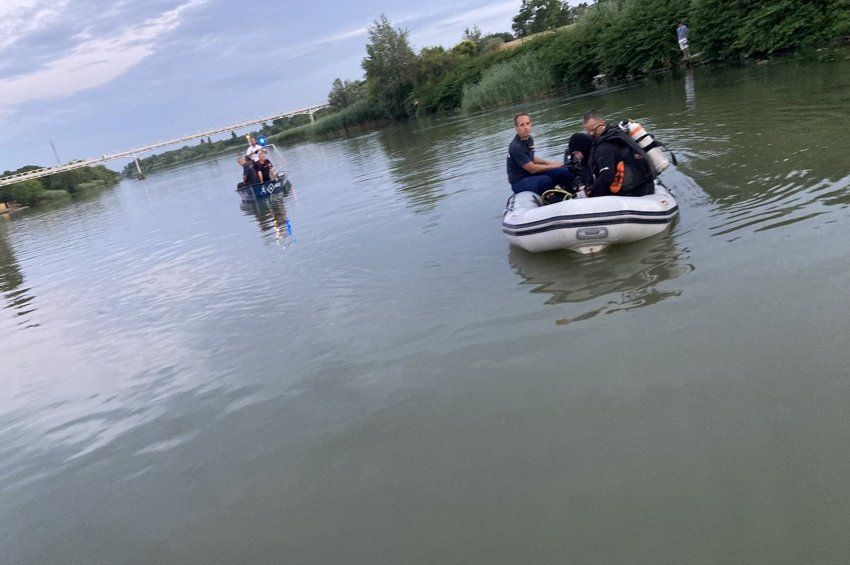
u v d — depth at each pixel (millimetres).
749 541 2293
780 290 3916
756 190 5965
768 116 9305
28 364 6480
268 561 2732
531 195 6516
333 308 5645
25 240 20578
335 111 63312
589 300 4496
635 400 3230
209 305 6879
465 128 22141
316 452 3471
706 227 5340
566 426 3160
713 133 9117
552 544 2461
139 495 3520
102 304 8414
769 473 2574
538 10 45469
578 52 27438
